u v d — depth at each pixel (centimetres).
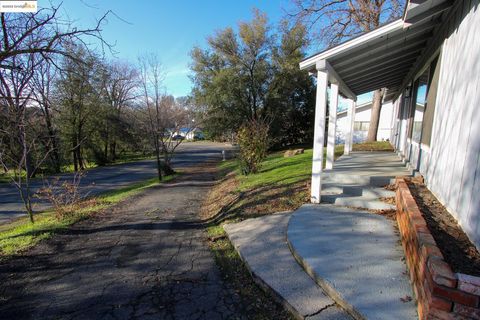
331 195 528
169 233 479
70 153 2008
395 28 399
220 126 2411
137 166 2239
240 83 2280
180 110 1698
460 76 322
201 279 314
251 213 516
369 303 221
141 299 277
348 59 498
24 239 446
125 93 2353
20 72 481
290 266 308
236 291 286
